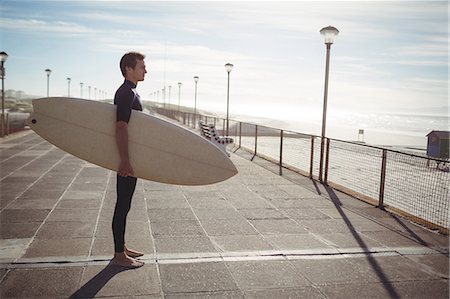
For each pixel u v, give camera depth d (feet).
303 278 12.73
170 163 13.92
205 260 13.94
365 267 13.69
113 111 13.47
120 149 12.54
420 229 18.04
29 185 25.38
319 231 17.49
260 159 41.45
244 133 104.58
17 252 14.16
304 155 56.65
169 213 19.83
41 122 13.75
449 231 17.65
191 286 11.98
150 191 24.56
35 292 11.32
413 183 36.94
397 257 14.62
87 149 13.55
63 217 18.57
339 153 62.23
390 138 128.88
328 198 23.81
